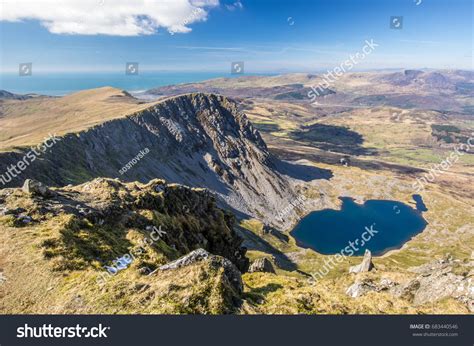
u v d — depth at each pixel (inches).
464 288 1336.1
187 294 1112.8
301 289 1444.4
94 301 1090.7
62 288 1175.6
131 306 1070.4
